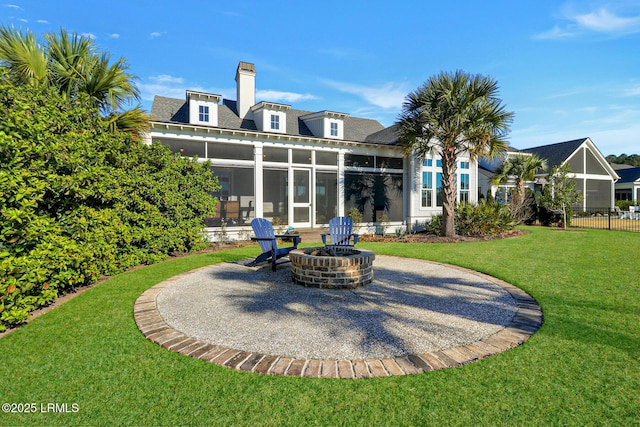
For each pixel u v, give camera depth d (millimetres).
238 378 2584
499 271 6289
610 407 2197
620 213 21188
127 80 8453
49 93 5105
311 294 4934
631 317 3809
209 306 4359
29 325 3648
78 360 2863
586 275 5859
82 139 5219
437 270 6535
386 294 4922
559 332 3410
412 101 12133
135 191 7004
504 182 17188
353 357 2930
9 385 2484
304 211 13750
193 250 8742
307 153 13461
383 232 13570
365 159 14641
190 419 2111
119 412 2182
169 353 3002
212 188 8969
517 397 2316
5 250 3605
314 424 2066
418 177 15422
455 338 3326
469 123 11055
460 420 2092
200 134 11133
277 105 13938
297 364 2791
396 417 2127
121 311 4121
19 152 3811
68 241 4551
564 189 15586
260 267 6895
